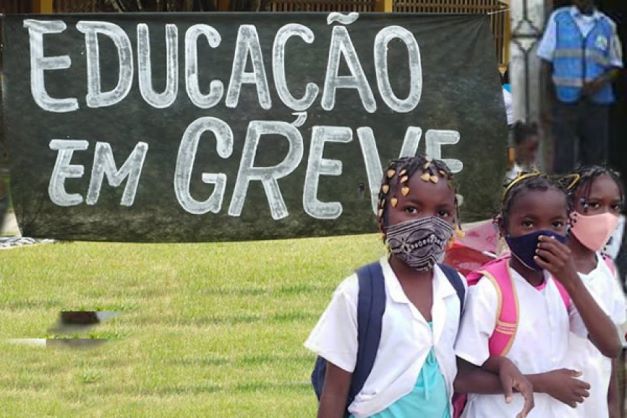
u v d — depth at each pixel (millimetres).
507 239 4703
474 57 7809
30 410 8391
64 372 9336
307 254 13852
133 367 9461
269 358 9742
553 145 6281
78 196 7691
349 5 23234
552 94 6277
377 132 7805
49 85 7641
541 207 4594
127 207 7719
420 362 4418
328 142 7809
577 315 4793
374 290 4426
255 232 7832
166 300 11695
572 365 4879
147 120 7711
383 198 4504
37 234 7695
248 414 8281
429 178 4422
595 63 6316
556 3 6625
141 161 7719
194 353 9883
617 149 6910
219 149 7758
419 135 7812
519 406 4660
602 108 6379
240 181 7770
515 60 6266
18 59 7617
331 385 4457
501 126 7809
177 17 7695
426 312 4480
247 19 7738
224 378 9195
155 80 7715
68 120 7660
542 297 4699
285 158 7789
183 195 7750
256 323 10891
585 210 5305
